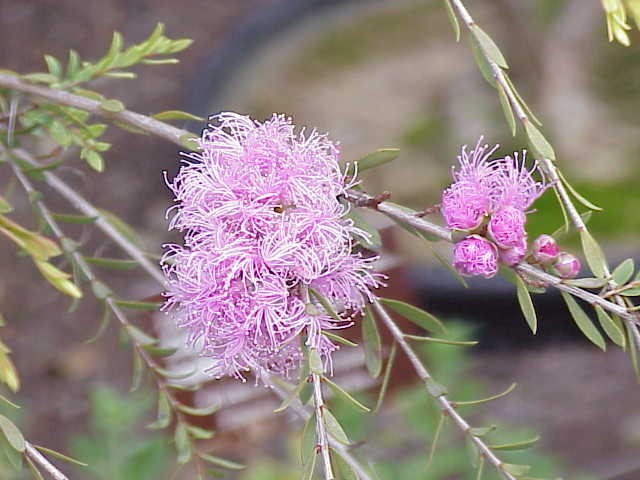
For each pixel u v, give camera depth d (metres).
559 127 0.47
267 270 0.15
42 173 0.21
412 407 0.26
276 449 0.35
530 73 0.48
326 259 0.15
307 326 0.15
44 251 0.17
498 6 0.47
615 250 0.42
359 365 0.23
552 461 0.30
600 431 0.43
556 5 0.48
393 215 0.16
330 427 0.14
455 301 0.44
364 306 0.17
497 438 0.29
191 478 0.31
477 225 0.15
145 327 0.22
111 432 0.29
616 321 0.15
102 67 0.20
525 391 0.45
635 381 0.46
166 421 0.20
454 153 0.49
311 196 0.15
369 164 0.16
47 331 0.49
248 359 0.15
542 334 0.46
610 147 0.47
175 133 0.17
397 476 0.28
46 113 0.20
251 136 0.16
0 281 0.50
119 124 0.18
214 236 0.15
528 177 0.16
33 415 0.45
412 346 0.29
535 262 0.16
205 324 0.15
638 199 0.44
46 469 0.15
